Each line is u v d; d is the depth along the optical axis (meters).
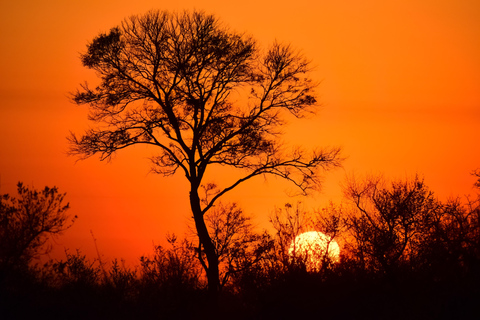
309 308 100.56
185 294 100.19
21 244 80.06
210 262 107.62
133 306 94.62
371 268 105.19
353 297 101.38
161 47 122.50
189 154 121.56
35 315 83.25
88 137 122.38
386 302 100.50
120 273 93.75
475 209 110.56
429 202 111.69
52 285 85.81
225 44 123.62
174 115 122.88
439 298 96.19
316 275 103.56
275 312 101.06
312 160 123.56
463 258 103.94
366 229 109.50
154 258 101.88
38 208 81.19
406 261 107.12
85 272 88.50
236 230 109.38
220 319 102.75
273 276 103.31
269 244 106.12
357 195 113.44
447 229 108.81
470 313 92.69
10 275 80.56
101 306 89.44
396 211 110.88
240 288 105.81
